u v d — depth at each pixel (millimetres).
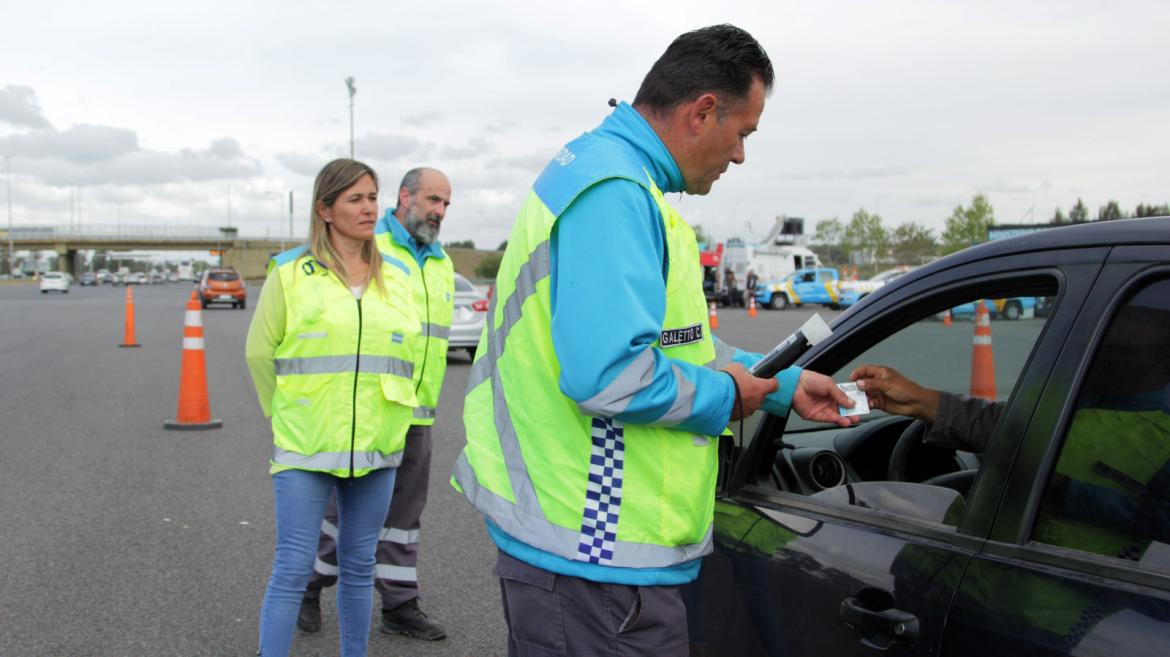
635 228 1656
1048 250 1795
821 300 38094
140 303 42188
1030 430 1691
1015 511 1677
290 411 3041
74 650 3613
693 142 1824
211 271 37625
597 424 1722
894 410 2359
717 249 43500
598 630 1734
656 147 1804
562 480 1732
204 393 8414
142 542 4945
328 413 3023
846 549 1944
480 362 1939
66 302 43438
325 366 3018
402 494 3840
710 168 1866
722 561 2193
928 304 2043
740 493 2299
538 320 1755
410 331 3211
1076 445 1631
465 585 4438
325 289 3033
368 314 3070
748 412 1854
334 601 4316
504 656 3688
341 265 3088
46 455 7117
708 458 1793
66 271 114750
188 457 7066
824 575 1946
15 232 111812
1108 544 1556
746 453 2312
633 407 1618
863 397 1947
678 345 1767
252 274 112812
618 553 1712
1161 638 1399
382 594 3861
